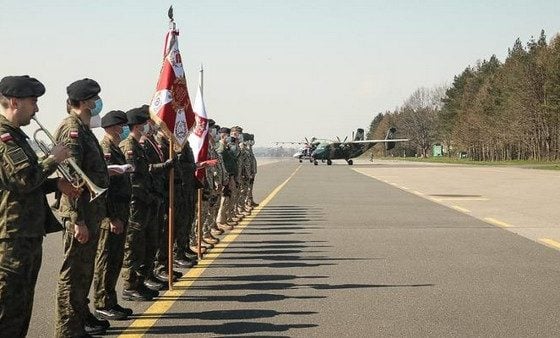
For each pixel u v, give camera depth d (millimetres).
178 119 7703
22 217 4445
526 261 9523
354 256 10039
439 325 6008
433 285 7832
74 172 5219
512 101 85812
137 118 7105
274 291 7520
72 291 5387
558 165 70062
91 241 5418
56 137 5367
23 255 4438
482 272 8664
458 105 126750
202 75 10039
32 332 5852
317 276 8430
